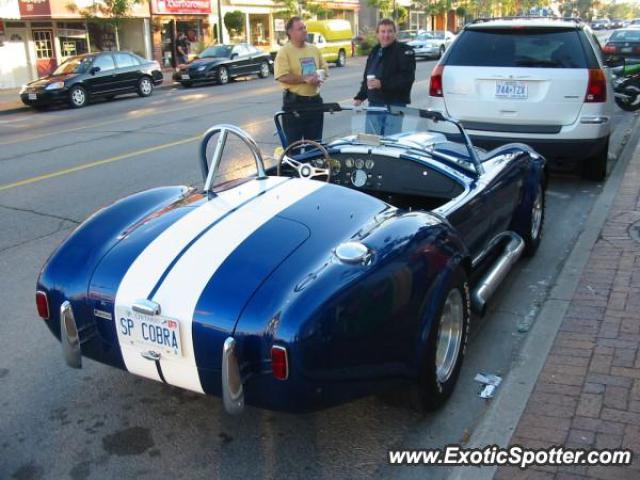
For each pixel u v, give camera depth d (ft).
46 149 37.17
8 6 76.02
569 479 9.29
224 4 107.04
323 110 15.74
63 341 10.46
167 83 81.76
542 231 19.29
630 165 27.61
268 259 9.68
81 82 61.52
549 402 11.12
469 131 24.26
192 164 31.35
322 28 98.94
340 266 9.39
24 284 17.51
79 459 10.61
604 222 20.11
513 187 16.30
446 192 14.74
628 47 68.13
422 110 14.58
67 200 25.58
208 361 9.30
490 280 13.76
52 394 12.42
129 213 11.73
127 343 9.95
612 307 14.51
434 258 10.55
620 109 44.29
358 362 9.27
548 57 23.22
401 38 118.42
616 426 10.42
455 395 12.05
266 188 12.26
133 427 11.40
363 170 15.40
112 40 91.76
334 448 10.72
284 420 11.48
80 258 10.66
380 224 10.73
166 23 99.19
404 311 9.83
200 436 11.12
